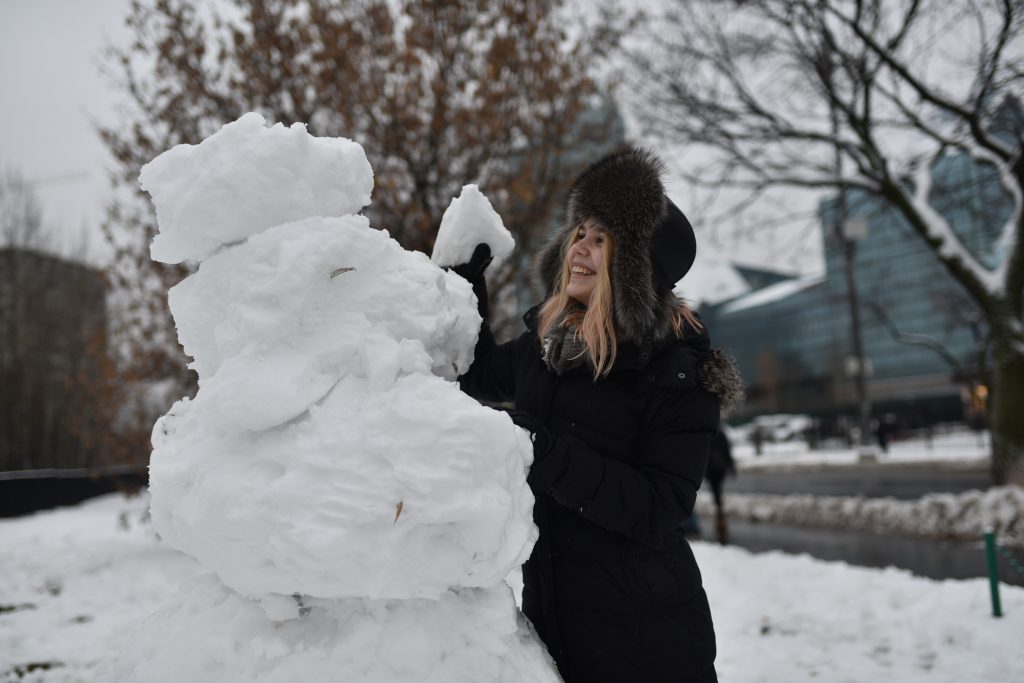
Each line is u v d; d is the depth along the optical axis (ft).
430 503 3.63
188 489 3.91
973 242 38.55
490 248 6.18
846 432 97.86
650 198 5.38
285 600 4.01
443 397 3.87
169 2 21.49
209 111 22.70
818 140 32.22
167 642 4.16
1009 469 29.58
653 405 5.24
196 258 4.37
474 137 21.77
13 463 69.67
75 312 73.10
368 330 4.07
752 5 28.84
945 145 30.01
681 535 5.47
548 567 5.29
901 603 16.15
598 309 5.32
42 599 19.01
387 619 4.04
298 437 3.74
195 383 25.50
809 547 27.73
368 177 4.68
